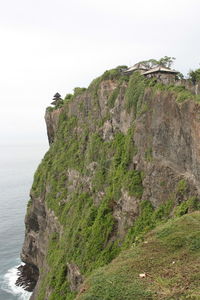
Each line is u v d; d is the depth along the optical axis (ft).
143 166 119.14
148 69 143.33
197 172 91.76
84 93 193.06
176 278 60.39
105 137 157.79
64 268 145.38
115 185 131.95
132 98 132.57
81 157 180.55
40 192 214.69
